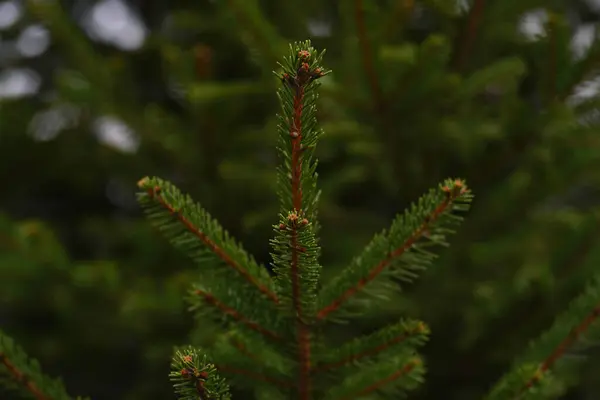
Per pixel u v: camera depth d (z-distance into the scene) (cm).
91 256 373
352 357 159
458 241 230
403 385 159
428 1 206
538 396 160
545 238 223
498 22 214
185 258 263
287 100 146
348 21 197
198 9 313
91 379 298
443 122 208
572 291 204
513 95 207
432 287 231
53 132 311
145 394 260
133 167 290
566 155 209
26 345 279
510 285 210
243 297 157
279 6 257
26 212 385
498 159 219
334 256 244
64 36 264
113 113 260
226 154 254
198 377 144
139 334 249
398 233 156
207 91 206
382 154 214
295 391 160
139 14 429
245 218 243
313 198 151
